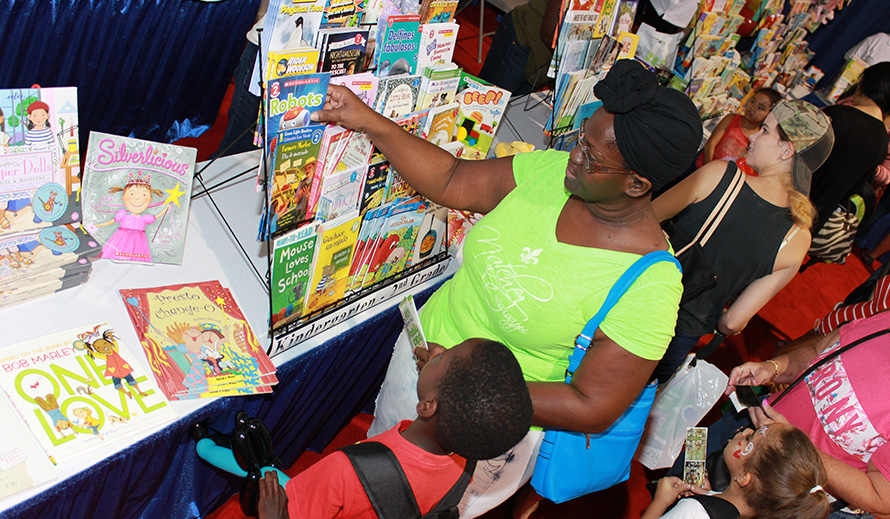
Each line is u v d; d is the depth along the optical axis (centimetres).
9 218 134
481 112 208
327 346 165
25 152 130
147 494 149
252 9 272
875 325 181
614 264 121
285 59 120
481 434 107
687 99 107
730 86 423
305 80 125
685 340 180
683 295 169
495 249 132
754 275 189
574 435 145
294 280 145
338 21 136
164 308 149
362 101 140
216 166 195
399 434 120
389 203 162
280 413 168
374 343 188
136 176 149
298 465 216
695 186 181
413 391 149
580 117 252
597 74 246
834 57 688
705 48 369
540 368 138
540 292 126
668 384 227
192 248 168
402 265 180
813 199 295
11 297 132
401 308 146
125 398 129
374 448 115
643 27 350
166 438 132
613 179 111
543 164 139
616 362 123
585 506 243
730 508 166
